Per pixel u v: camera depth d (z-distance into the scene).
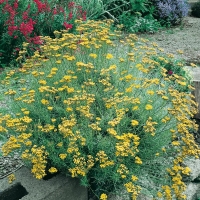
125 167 2.69
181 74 4.90
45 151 2.87
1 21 6.06
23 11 6.33
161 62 5.02
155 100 3.22
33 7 6.53
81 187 3.04
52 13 6.45
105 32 3.60
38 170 2.70
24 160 2.96
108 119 3.05
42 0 6.84
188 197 3.41
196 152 2.91
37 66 3.64
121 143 2.73
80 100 2.99
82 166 2.69
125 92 3.29
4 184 3.00
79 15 6.90
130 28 8.59
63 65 3.53
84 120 2.96
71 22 6.65
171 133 3.05
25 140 2.97
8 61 6.02
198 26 9.52
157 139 3.07
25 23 6.23
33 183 2.97
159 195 2.82
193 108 3.41
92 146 2.84
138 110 3.20
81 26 3.98
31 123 3.10
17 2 6.27
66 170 3.01
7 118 2.96
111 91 3.35
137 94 3.42
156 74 3.82
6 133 3.20
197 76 5.23
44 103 2.98
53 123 3.01
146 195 3.19
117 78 3.49
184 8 9.52
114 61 3.76
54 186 2.93
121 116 2.88
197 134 4.29
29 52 5.97
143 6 9.04
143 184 3.14
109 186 3.07
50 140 3.04
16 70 5.44
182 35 8.62
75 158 2.71
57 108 3.08
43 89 2.99
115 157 2.79
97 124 2.81
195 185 3.57
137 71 3.71
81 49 3.60
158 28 9.17
